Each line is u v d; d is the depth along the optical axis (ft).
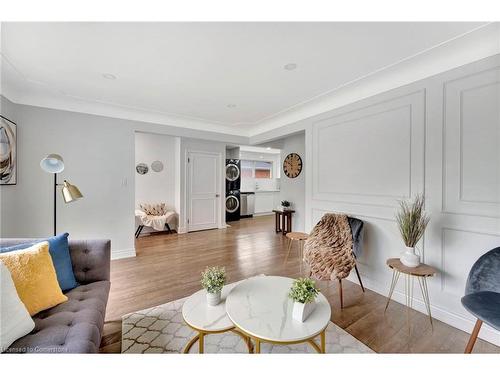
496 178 5.18
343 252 7.07
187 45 5.59
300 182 14.82
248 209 23.18
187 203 16.29
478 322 4.16
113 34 5.19
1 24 4.82
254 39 5.34
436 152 6.12
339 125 8.89
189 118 12.08
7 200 8.09
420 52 5.81
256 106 10.11
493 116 5.21
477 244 5.44
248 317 4.10
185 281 8.30
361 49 5.70
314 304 4.39
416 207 6.10
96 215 10.26
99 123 10.29
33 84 7.92
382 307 6.66
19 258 4.17
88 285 5.17
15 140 8.36
